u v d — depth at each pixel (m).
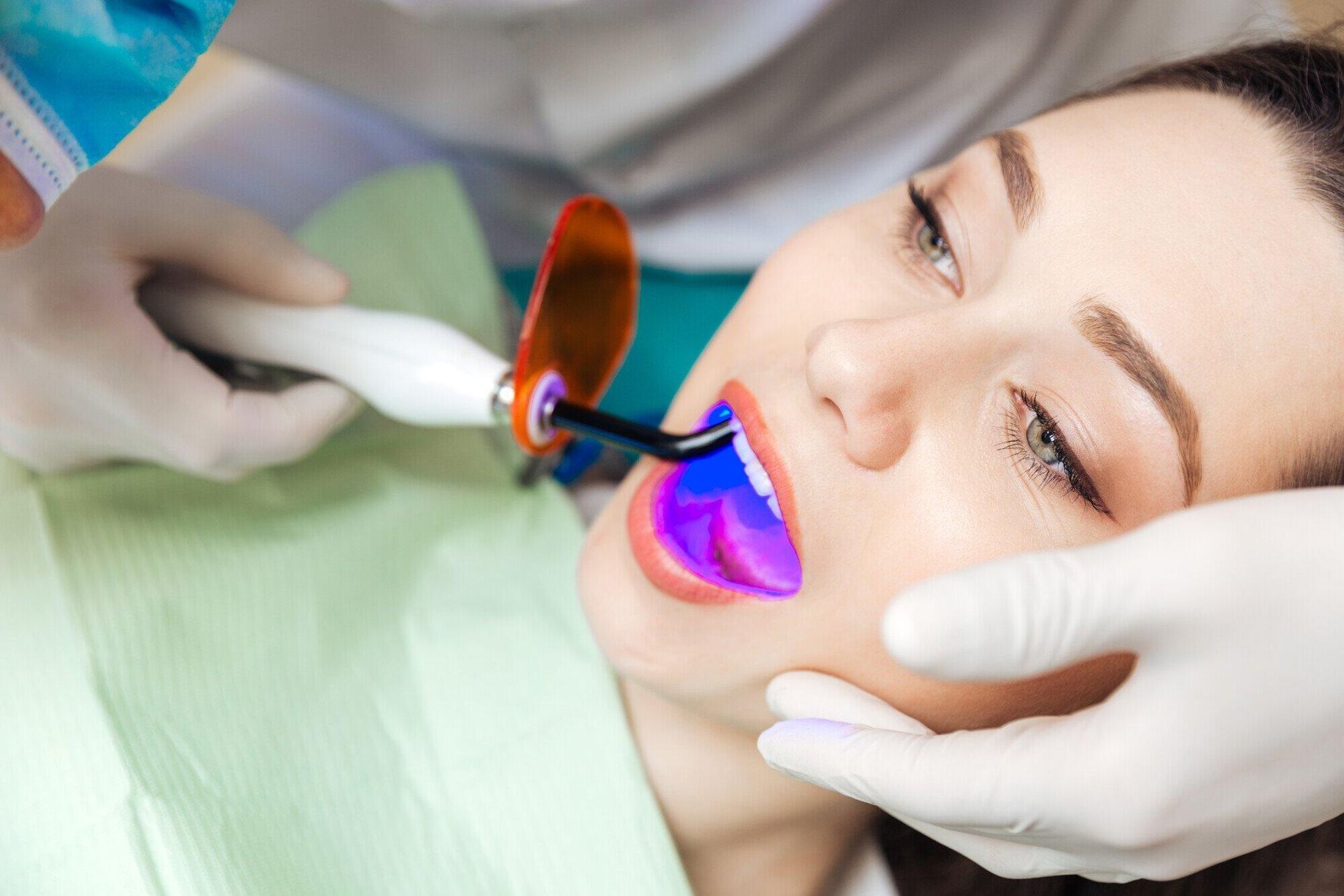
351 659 0.87
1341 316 0.68
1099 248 0.68
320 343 0.82
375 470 0.98
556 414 0.78
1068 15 1.16
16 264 0.73
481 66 1.08
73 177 0.56
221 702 0.79
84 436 0.82
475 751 0.85
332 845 0.77
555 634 0.93
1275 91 0.73
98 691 0.74
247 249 0.82
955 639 0.50
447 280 1.09
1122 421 0.66
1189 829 0.59
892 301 0.77
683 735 0.87
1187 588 0.54
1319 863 0.96
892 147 1.23
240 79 1.26
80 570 0.80
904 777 0.63
